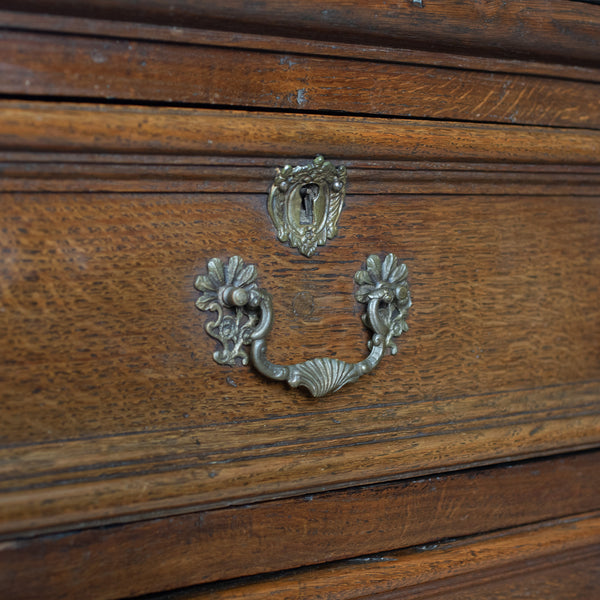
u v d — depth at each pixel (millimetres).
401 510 770
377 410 755
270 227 721
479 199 775
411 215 756
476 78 760
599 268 821
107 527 694
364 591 752
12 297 666
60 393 678
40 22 657
